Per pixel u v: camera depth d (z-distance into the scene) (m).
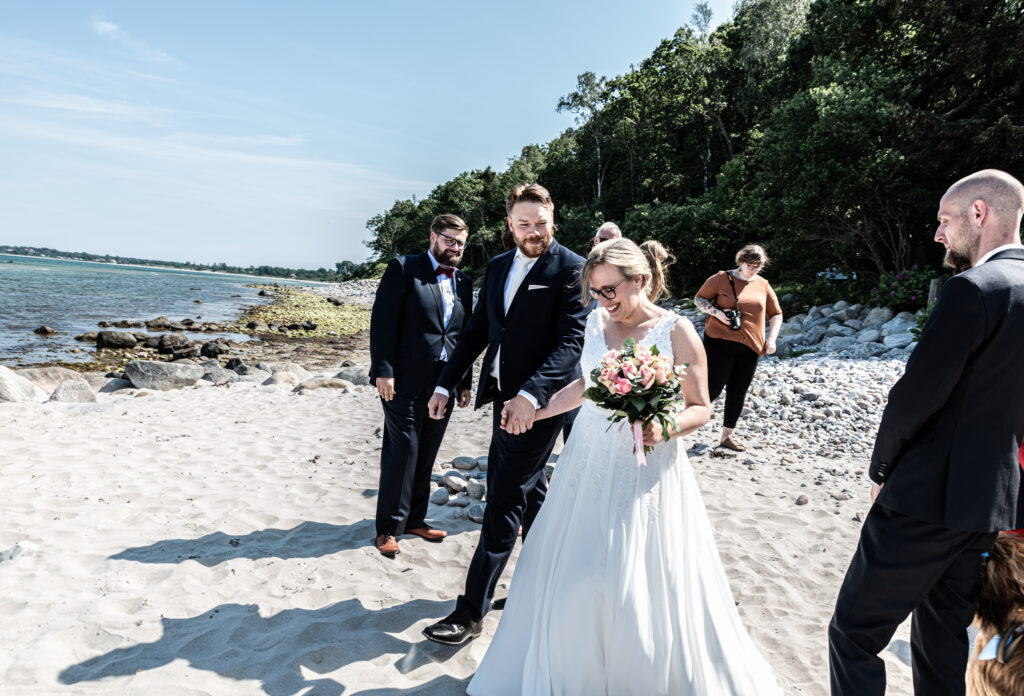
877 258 17.61
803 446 6.24
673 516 2.42
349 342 22.91
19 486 4.81
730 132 37.38
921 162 15.90
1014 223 2.10
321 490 5.09
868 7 18.78
